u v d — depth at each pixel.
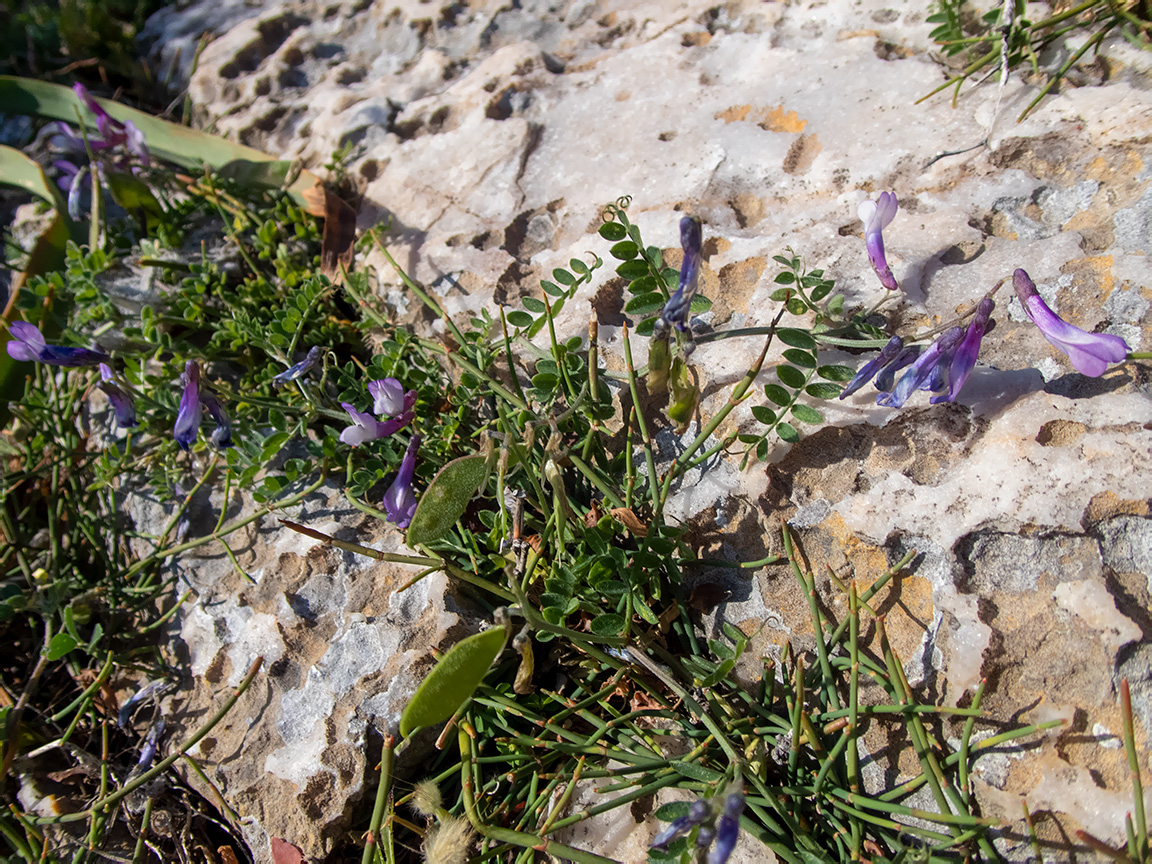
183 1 0.36
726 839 0.13
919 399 0.17
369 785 0.18
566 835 0.17
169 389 0.23
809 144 0.22
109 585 0.21
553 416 0.20
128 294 0.25
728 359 0.19
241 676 0.19
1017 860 0.14
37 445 0.23
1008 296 0.18
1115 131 0.19
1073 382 0.17
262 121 0.29
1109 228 0.18
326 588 0.20
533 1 0.30
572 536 0.18
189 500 0.22
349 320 0.24
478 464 0.16
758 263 0.20
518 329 0.20
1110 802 0.14
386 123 0.27
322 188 0.25
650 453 0.18
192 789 0.19
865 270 0.19
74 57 0.34
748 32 0.25
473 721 0.18
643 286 0.18
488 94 0.26
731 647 0.18
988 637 0.15
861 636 0.16
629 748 0.17
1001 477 0.16
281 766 0.18
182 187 0.27
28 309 0.24
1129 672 0.14
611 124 0.25
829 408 0.18
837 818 0.15
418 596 0.19
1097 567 0.15
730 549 0.18
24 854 0.18
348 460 0.20
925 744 0.15
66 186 0.30
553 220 0.24
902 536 0.16
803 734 0.16
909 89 0.22
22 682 0.21
